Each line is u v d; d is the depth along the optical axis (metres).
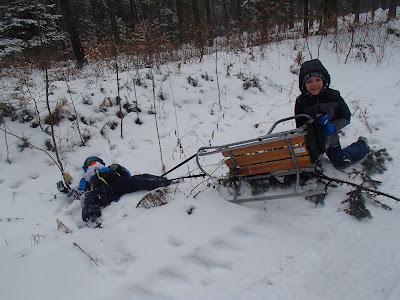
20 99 4.98
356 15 11.77
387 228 2.59
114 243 2.81
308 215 2.89
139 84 6.42
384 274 2.20
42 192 4.01
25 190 4.05
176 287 2.27
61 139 4.89
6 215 3.61
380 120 4.48
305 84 3.24
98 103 5.58
